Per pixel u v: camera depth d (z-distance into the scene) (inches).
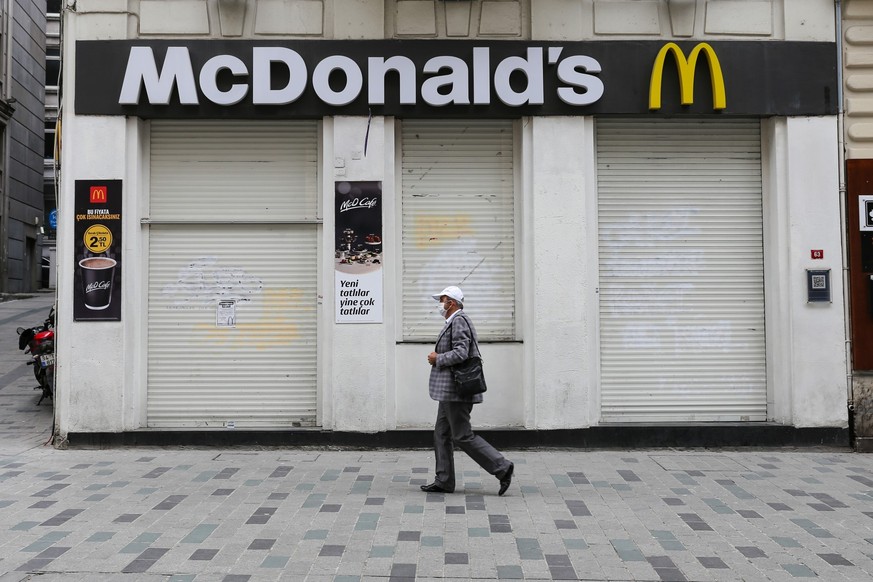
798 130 311.3
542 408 304.3
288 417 313.7
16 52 1224.2
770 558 184.5
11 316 788.6
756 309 321.1
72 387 300.0
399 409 308.5
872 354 307.4
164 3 304.2
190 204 315.6
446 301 241.1
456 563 179.6
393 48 305.0
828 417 307.3
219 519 212.1
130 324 306.7
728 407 319.0
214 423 312.5
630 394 317.7
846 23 314.2
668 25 311.3
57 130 316.5
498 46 306.5
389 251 308.0
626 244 319.9
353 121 305.9
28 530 202.1
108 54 303.0
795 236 309.4
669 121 320.8
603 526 208.2
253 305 315.3
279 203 316.8
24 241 1269.7
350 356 301.7
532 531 203.3
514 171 317.7
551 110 307.4
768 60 310.8
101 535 198.4
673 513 220.8
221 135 316.2
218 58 302.4
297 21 305.6
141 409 310.7
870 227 309.0
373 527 205.6
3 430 335.6
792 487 250.2
